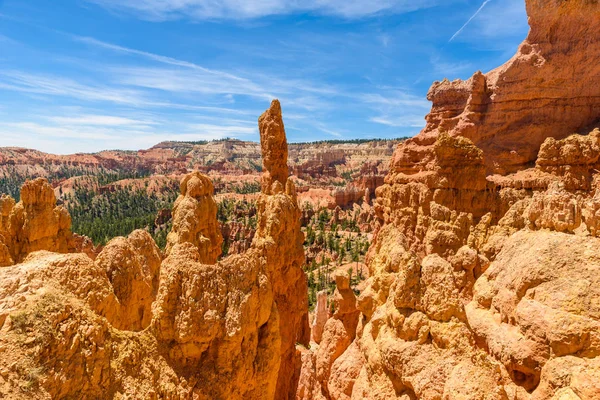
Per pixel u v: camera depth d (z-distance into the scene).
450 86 49.75
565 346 12.69
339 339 22.58
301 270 34.84
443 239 31.69
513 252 17.58
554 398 11.84
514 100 42.91
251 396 14.62
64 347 10.21
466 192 34.75
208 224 30.34
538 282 14.57
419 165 46.75
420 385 12.29
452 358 12.30
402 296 13.99
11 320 9.81
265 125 39.38
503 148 42.50
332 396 19.66
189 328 12.96
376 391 14.34
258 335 15.31
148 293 17.94
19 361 9.35
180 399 12.33
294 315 32.75
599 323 12.49
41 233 26.77
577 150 33.66
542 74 41.53
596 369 11.77
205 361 13.35
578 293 13.26
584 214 16.14
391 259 18.92
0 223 27.39
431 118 51.41
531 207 18.88
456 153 35.09
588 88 40.53
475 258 22.05
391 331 14.43
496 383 11.43
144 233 22.59
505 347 14.57
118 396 10.95
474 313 17.53
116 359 11.45
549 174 34.69
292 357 32.28
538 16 41.84
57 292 11.04
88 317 11.12
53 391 9.68
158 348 12.81
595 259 13.80
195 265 13.74
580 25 40.19
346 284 23.38
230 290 13.95
